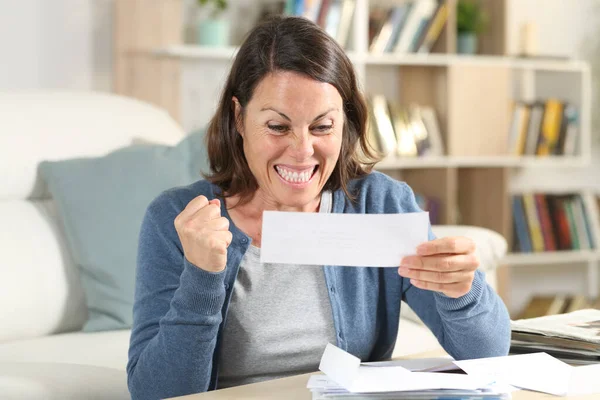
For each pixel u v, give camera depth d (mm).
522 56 4625
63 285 2518
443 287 1404
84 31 3926
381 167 4219
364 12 4148
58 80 3895
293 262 1353
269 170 1505
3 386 1803
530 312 4668
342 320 1646
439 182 4457
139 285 1624
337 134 1495
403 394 1246
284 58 1464
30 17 3816
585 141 4750
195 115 4203
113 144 2781
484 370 1410
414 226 1351
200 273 1386
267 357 1626
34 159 2625
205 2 3990
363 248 1359
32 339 2412
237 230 1626
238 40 4289
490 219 4680
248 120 1519
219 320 1434
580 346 1554
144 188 2604
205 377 1458
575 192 4914
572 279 5156
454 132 4395
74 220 2547
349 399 1231
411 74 4566
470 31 4551
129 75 3895
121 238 2541
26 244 2496
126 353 2244
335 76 1480
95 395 1894
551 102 4723
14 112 2654
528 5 4945
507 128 4527
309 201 1523
